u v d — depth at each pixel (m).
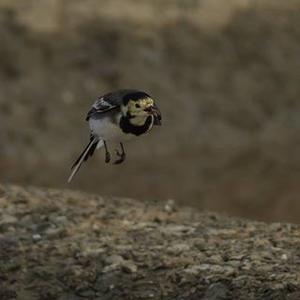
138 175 36.12
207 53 44.66
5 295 15.92
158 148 38.78
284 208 32.66
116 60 43.78
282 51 45.41
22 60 43.19
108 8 46.28
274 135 40.38
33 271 16.50
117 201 20.09
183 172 36.31
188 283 15.48
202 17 46.31
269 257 16.09
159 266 16.14
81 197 20.23
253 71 44.22
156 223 18.42
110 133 12.98
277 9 47.50
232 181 35.06
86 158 13.29
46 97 41.78
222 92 43.03
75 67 43.25
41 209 19.19
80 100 41.88
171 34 45.28
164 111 41.62
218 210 33.22
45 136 39.75
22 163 37.78
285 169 35.72
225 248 16.67
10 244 17.52
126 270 16.16
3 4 45.91
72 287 15.98
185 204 33.88
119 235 17.72
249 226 18.03
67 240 17.59
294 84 43.97
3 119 40.22
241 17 46.69
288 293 14.73
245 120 41.72
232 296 14.91
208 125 41.12
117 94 12.91
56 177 36.56
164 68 43.72
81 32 44.94
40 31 44.69
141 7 46.44
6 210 19.09
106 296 15.63
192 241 17.14
